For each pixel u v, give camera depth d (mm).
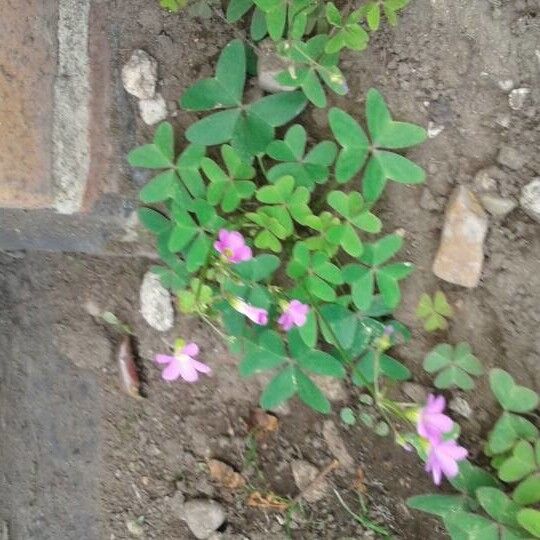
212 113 255
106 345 275
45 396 282
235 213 248
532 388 243
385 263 248
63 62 250
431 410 223
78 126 250
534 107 240
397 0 235
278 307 249
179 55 258
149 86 254
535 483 233
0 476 285
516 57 240
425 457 235
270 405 249
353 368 240
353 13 236
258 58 249
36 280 281
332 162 245
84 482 278
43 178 245
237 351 251
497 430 239
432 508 240
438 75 245
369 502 256
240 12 251
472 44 243
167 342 268
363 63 249
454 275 244
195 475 268
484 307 246
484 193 241
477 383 248
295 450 263
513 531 233
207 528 264
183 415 270
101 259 275
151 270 259
